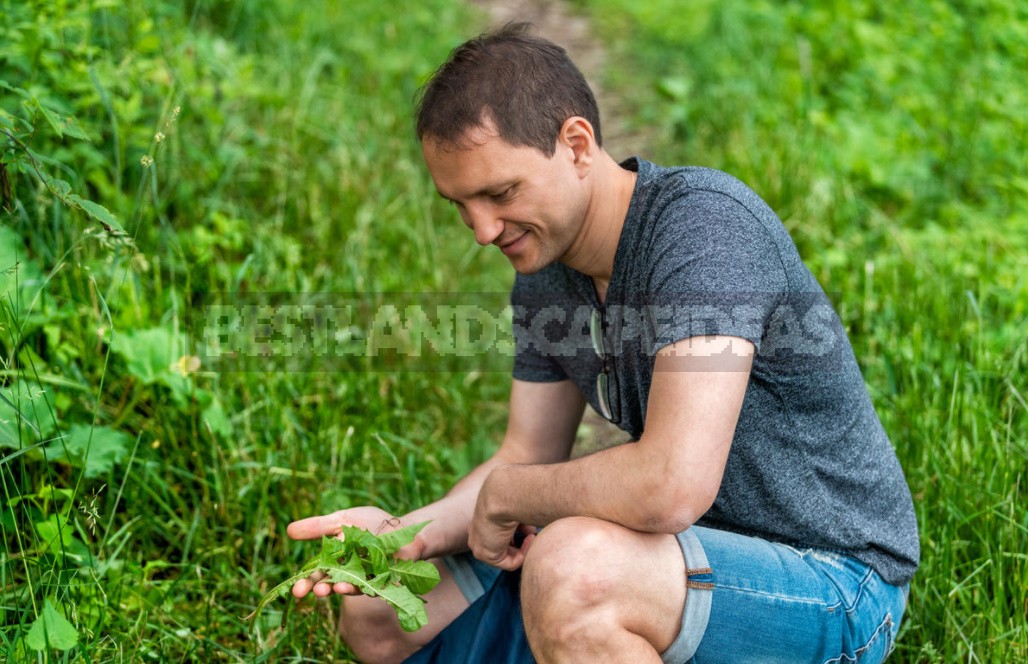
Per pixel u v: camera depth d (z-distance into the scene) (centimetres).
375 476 272
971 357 285
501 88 164
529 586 164
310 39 503
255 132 392
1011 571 222
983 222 375
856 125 445
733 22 577
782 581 170
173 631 216
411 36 564
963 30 509
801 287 169
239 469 257
